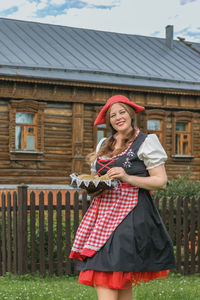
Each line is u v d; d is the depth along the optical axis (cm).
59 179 1695
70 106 1728
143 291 509
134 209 277
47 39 2061
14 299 463
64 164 1708
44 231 711
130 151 288
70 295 494
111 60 2025
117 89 1761
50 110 1694
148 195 287
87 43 2152
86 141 1753
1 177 1609
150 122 1888
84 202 672
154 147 283
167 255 281
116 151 294
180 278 661
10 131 1620
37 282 607
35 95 1656
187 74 2086
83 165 1730
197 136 1975
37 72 1691
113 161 291
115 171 275
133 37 2425
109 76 1855
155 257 277
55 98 1683
